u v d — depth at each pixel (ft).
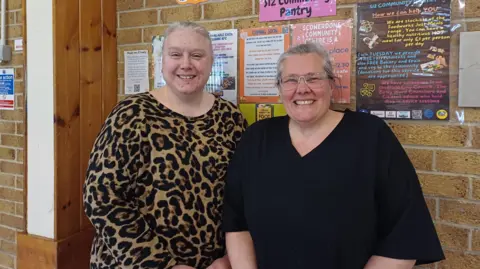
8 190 7.84
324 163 3.70
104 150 4.03
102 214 3.95
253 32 5.62
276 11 5.46
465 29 4.46
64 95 5.95
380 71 4.90
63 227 6.07
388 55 4.85
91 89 6.36
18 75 7.52
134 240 3.97
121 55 6.68
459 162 4.53
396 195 3.60
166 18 6.26
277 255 3.79
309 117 3.82
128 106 4.25
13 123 7.66
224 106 4.88
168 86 4.67
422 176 4.72
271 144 4.07
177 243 4.22
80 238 6.29
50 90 5.95
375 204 3.66
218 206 4.43
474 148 4.45
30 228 6.33
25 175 6.33
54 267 5.98
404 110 4.79
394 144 3.73
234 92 5.80
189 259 4.32
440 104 4.60
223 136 4.65
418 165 4.74
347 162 3.66
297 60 3.86
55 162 5.90
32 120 6.17
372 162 3.63
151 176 4.17
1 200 7.95
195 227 4.28
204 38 4.54
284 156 3.90
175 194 4.18
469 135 4.47
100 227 3.98
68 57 5.98
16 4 7.43
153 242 4.08
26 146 6.28
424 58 4.66
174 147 4.26
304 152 3.89
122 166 4.00
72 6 5.98
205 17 5.95
